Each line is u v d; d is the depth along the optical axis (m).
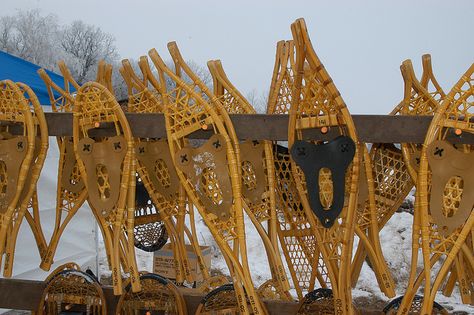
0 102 2.29
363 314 2.32
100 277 5.35
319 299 2.24
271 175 2.30
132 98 2.57
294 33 1.86
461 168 1.90
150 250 2.90
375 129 2.01
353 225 1.99
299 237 2.50
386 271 2.24
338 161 1.95
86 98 2.16
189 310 2.45
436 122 1.92
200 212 2.10
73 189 2.47
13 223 2.34
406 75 2.22
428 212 2.03
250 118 2.09
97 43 22.16
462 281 2.30
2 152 2.23
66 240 4.50
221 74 2.38
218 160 2.06
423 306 1.97
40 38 20.75
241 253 2.04
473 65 1.85
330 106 1.96
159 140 2.48
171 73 2.10
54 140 4.32
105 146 2.16
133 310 2.40
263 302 2.34
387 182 2.44
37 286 2.54
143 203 2.79
